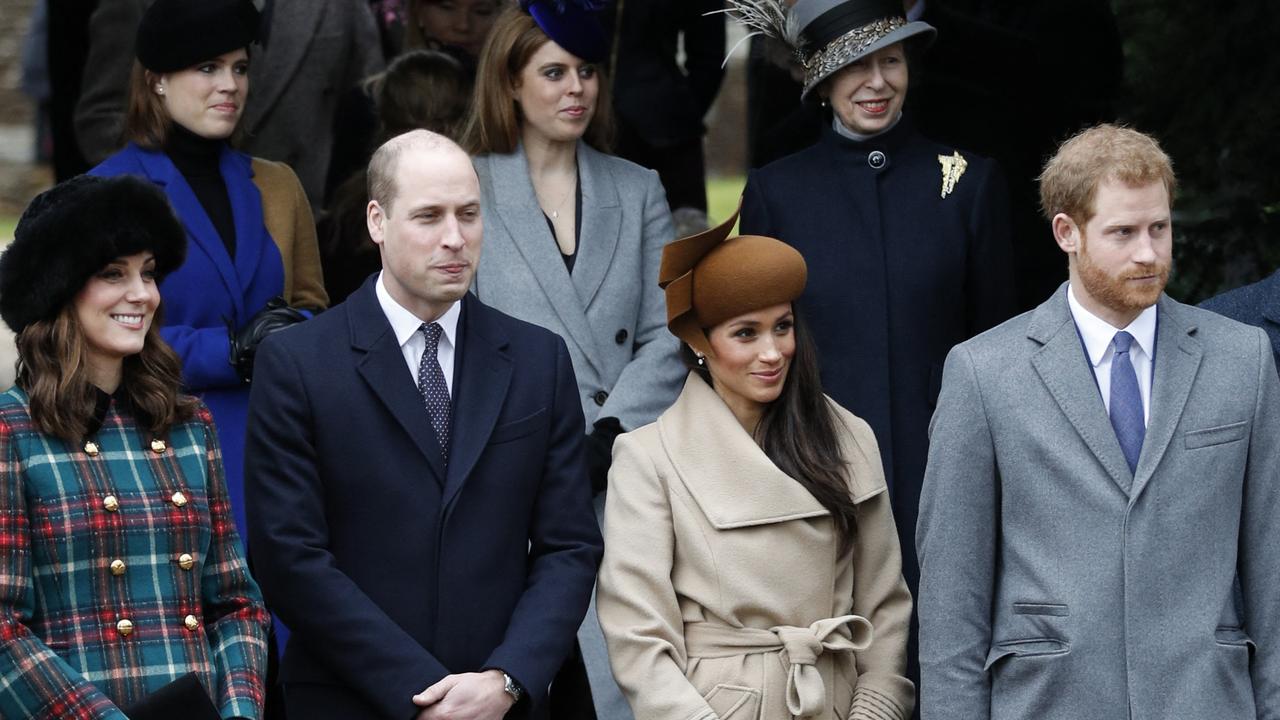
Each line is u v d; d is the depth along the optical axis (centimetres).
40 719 1384
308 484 1599
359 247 2286
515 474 1636
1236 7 2286
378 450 1609
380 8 2631
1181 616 1476
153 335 1508
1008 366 1533
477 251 1630
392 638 1562
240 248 2008
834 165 1983
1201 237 2305
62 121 2681
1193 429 1491
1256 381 1507
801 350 1672
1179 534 1480
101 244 1445
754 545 1619
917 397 1917
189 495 1488
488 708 1557
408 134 1644
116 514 1446
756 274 1625
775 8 2016
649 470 1656
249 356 1903
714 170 3173
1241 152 2283
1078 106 2372
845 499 1634
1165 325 1526
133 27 2489
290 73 2508
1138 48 2341
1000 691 1528
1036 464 1511
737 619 1616
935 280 1927
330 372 1619
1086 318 1530
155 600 1456
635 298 2030
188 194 1992
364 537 1606
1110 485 1493
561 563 1639
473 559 1609
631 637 1598
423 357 1648
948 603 1538
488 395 1644
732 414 1673
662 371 1955
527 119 2031
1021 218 2381
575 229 2034
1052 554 1505
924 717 1548
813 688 1580
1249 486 1506
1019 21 2386
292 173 2130
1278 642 1490
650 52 2727
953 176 1962
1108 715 1474
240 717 1460
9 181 3734
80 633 1426
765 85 2595
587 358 1983
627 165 2098
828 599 1638
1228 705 1471
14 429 1436
